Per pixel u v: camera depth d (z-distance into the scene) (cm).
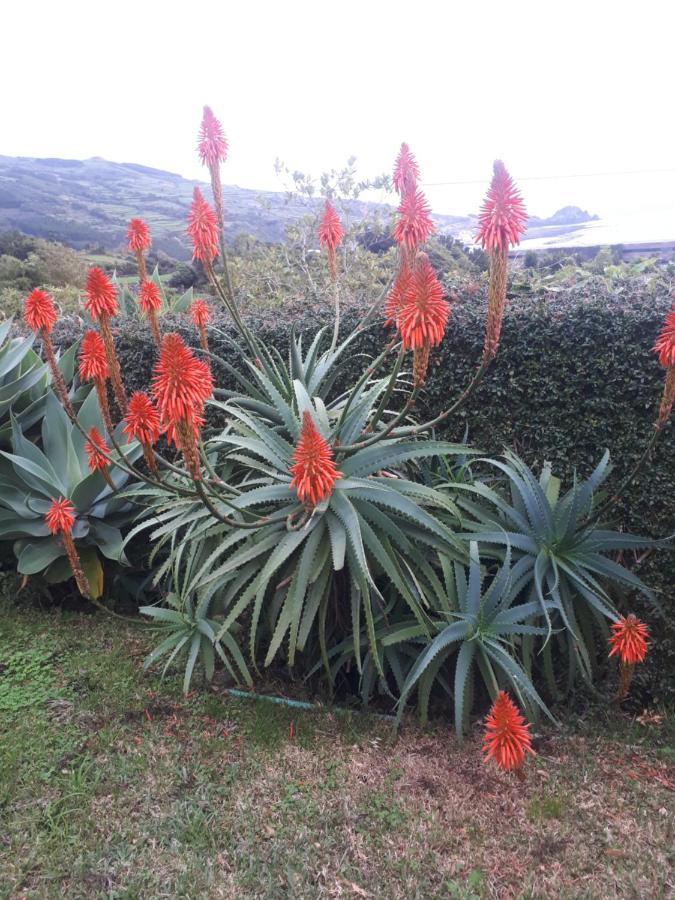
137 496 472
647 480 376
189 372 253
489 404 424
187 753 318
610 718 357
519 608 331
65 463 500
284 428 397
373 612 361
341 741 330
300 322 490
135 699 361
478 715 358
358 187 928
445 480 399
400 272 332
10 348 563
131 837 268
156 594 502
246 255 1031
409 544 338
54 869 252
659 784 305
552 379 397
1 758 310
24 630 440
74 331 609
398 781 302
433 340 272
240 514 364
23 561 448
